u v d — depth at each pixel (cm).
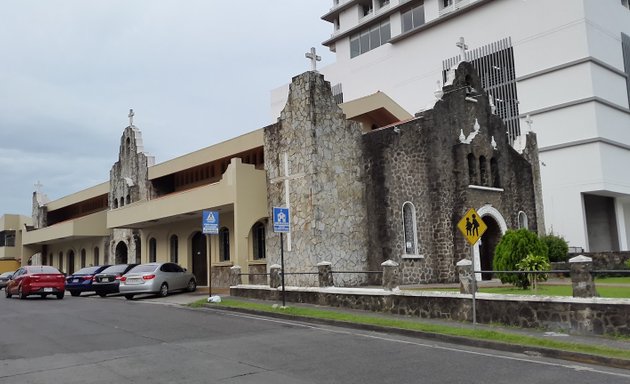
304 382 805
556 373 874
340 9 6862
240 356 1008
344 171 2405
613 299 1128
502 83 4950
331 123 2394
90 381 824
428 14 5753
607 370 902
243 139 2750
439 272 2441
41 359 1003
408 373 868
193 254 3070
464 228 1344
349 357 1000
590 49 4416
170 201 2803
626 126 4781
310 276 2248
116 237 3788
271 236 2486
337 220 2341
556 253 2947
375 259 2386
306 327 1413
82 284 2856
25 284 2559
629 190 4678
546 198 4584
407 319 1442
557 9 4594
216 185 2520
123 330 1364
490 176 2683
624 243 4909
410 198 2445
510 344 1080
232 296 2192
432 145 2517
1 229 5325
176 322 1514
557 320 1206
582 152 4412
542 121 4647
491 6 5081
